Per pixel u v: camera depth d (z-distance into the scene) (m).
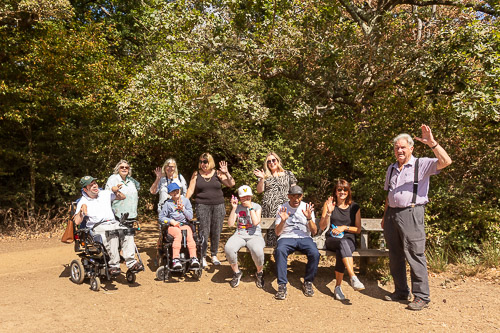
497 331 3.57
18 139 10.33
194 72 6.45
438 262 5.39
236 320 3.89
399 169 4.34
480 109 5.31
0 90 8.26
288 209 4.98
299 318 3.94
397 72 7.59
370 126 7.04
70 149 10.69
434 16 8.62
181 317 3.96
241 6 7.76
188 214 5.34
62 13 8.36
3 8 7.74
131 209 5.71
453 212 6.18
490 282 4.90
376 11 8.85
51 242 8.37
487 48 5.90
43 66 8.87
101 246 4.77
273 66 8.38
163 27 7.40
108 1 14.18
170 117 6.16
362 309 4.19
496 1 7.66
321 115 8.05
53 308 4.17
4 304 4.28
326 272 5.55
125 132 10.39
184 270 5.35
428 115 6.52
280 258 4.65
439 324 3.75
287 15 7.60
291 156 7.45
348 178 7.85
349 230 4.77
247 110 7.06
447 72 6.94
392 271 4.51
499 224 5.85
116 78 10.20
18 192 9.89
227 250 4.88
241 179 7.72
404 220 4.24
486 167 6.36
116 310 4.14
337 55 8.02
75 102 9.22
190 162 13.22
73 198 11.04
